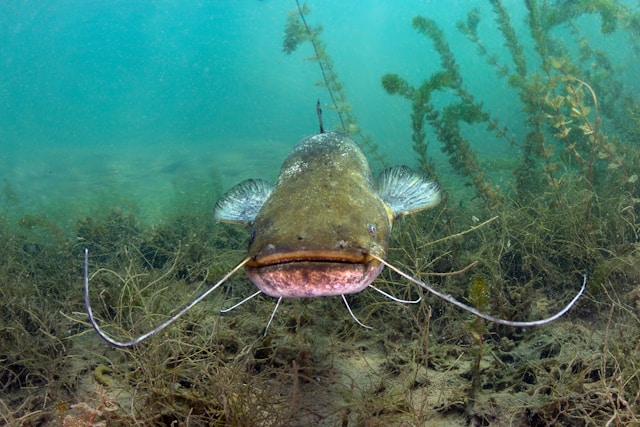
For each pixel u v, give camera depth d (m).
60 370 0.85
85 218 1.92
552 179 1.15
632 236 1.09
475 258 1.05
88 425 0.63
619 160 1.08
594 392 0.63
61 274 1.32
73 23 22.91
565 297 0.97
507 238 1.11
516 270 1.09
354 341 0.91
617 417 0.57
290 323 0.96
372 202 0.71
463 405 0.68
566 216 1.10
